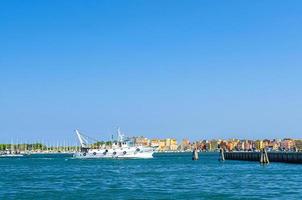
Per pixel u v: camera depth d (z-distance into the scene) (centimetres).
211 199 8662
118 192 9944
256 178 12888
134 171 17488
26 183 12394
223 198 8750
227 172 15812
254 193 9381
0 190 10556
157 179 13312
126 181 12756
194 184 11519
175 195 9281
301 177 12862
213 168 18700
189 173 15775
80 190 10425
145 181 12675
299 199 8444
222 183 11625
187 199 8712
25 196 9388
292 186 10544
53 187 11181
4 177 14850
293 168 17088
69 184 11981
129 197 9088
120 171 17612
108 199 8844
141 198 8919
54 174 16288
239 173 15125
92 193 9806
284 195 9000
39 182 12700
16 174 16538
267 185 10869
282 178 12675
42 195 9531
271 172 15138
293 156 19900
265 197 8769
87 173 16625
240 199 8581
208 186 10938
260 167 18362
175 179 13200
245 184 11225
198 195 9225
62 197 9212
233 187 10581
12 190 10538
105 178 13988
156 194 9494
